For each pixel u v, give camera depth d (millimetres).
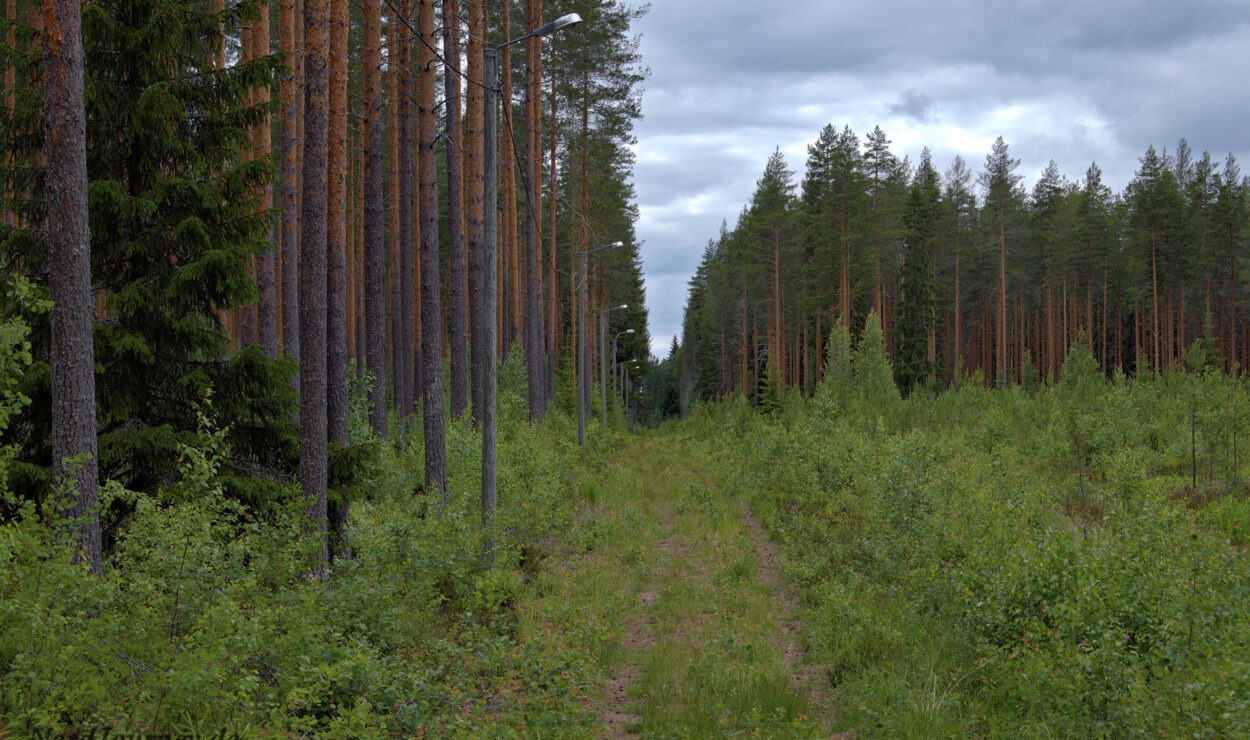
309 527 9703
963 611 9336
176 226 10078
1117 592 7770
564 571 13703
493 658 8055
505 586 11172
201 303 10414
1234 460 21031
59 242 7469
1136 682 6418
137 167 10320
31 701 5398
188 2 10766
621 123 39000
